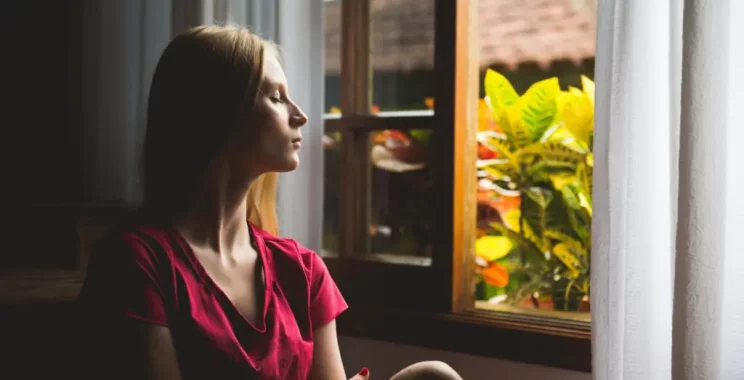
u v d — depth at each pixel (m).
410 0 1.94
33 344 1.52
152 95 1.20
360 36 1.97
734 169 1.29
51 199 2.24
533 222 2.37
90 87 2.13
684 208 1.26
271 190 1.35
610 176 1.36
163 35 1.99
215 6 1.89
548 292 2.36
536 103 2.34
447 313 1.75
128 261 1.07
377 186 2.03
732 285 1.29
